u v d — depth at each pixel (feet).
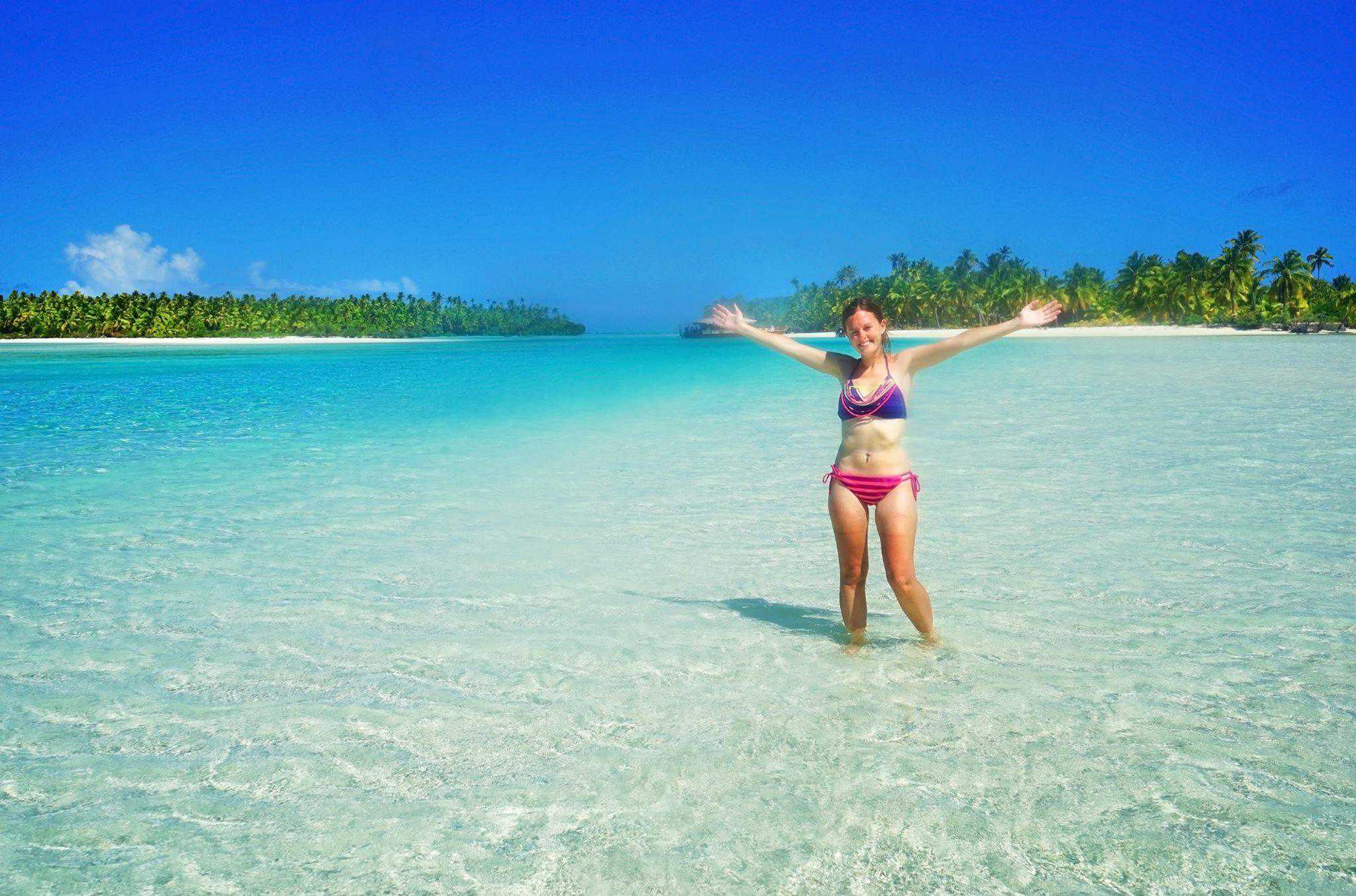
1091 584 16.55
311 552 19.92
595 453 35.42
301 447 37.14
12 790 9.53
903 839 8.38
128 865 8.14
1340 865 7.84
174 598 16.51
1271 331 278.67
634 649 13.66
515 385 80.33
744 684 12.20
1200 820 8.59
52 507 24.81
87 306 409.90
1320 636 13.58
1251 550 18.74
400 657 13.46
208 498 26.11
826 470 30.91
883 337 13.08
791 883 7.75
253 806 9.18
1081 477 27.73
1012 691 11.74
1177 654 12.96
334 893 7.69
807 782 9.47
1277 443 34.27
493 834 8.59
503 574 18.03
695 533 21.62
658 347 269.03
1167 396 56.85
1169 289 352.49
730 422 47.37
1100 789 9.19
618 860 8.14
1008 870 7.89
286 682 12.53
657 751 10.24
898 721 10.90
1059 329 336.08
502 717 11.25
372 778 9.73
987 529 21.08
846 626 13.67
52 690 12.28
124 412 53.62
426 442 38.91
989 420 44.14
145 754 10.37
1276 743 10.12
